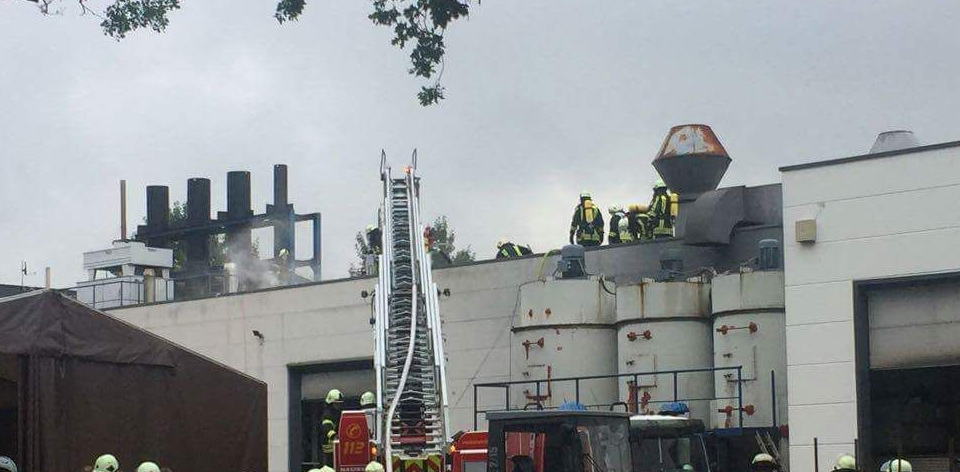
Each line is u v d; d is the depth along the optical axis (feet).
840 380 92.12
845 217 93.30
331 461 97.76
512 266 121.70
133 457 80.28
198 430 84.12
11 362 80.48
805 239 94.22
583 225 123.34
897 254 90.79
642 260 116.06
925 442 93.56
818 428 92.68
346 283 133.49
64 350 76.69
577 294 110.42
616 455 69.67
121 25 80.33
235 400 86.43
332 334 133.80
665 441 73.51
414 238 112.27
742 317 102.78
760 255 105.50
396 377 100.22
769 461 86.48
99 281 162.50
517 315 120.78
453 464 81.66
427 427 94.12
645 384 106.52
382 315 104.73
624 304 108.58
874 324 92.12
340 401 96.99
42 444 75.20
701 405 106.11
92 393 78.43
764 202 110.93
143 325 148.25
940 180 89.61
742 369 102.37
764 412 101.45
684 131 124.88
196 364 84.33
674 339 106.63
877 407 95.35
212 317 143.13
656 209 118.93
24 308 75.15
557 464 68.49
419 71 84.84
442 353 100.32
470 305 124.06
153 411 81.82
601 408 109.09
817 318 93.66
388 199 117.70
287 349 136.98
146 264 165.68
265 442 87.97
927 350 89.66
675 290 107.04
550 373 110.01
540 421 69.31
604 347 110.83
